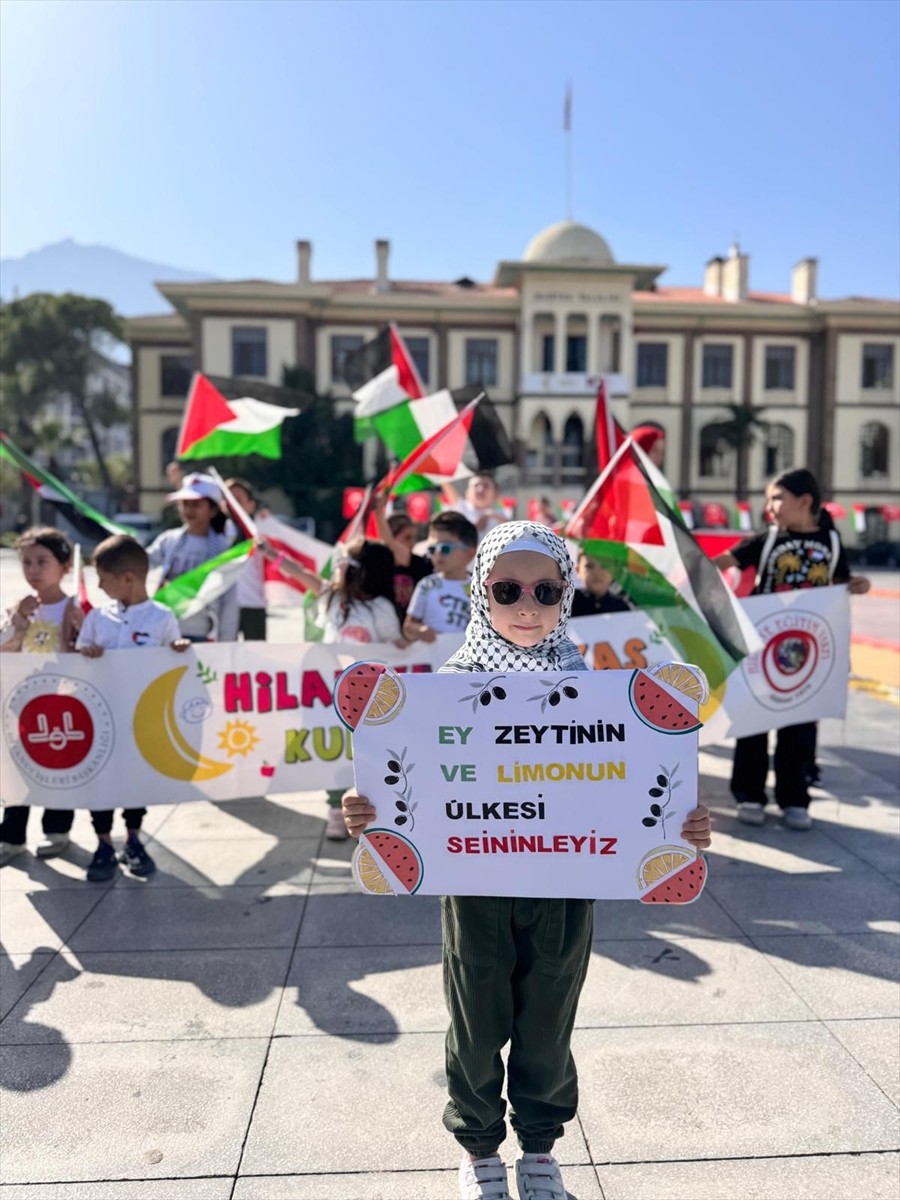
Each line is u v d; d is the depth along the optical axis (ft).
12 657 12.22
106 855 12.24
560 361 114.83
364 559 13.58
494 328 118.21
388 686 5.89
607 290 114.83
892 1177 6.55
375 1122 7.14
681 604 12.86
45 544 12.71
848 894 11.51
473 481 19.75
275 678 12.88
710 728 13.67
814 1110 7.27
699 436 124.77
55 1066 7.84
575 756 5.86
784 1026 8.47
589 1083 7.64
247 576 21.35
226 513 16.84
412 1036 8.29
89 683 12.26
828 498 125.08
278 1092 7.50
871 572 101.09
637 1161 6.71
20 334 130.93
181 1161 6.72
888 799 15.55
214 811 15.15
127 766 12.34
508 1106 7.41
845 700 14.25
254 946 10.07
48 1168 6.64
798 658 14.03
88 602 13.76
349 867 12.47
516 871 5.92
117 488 151.43
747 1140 6.92
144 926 10.60
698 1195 6.38
